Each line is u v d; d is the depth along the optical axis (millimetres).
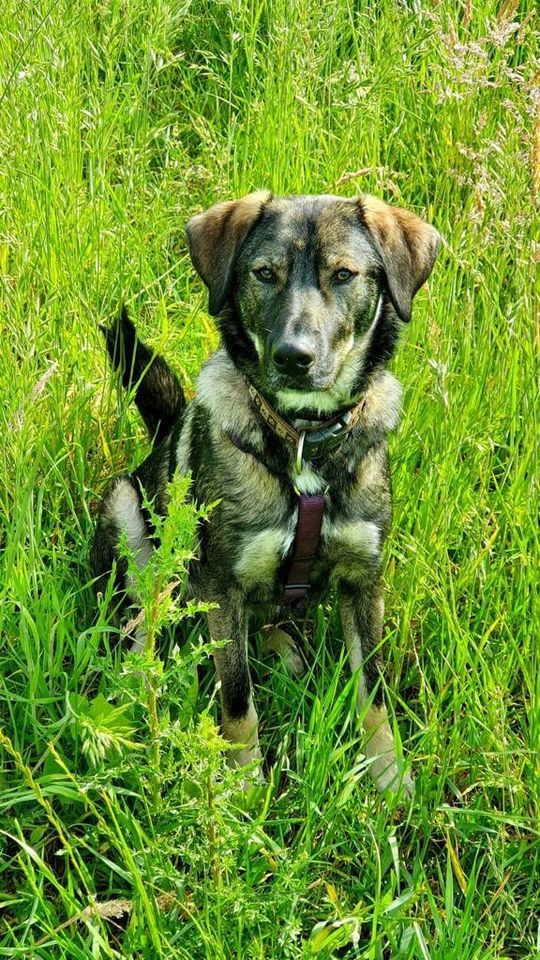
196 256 2166
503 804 2057
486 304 2436
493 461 2373
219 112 2867
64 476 2318
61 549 2232
